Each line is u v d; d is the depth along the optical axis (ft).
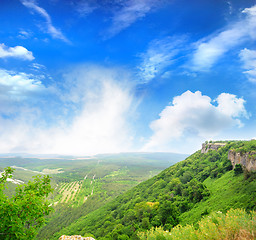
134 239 204.54
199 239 39.75
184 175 376.89
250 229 36.24
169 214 215.72
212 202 206.39
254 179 192.34
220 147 429.38
